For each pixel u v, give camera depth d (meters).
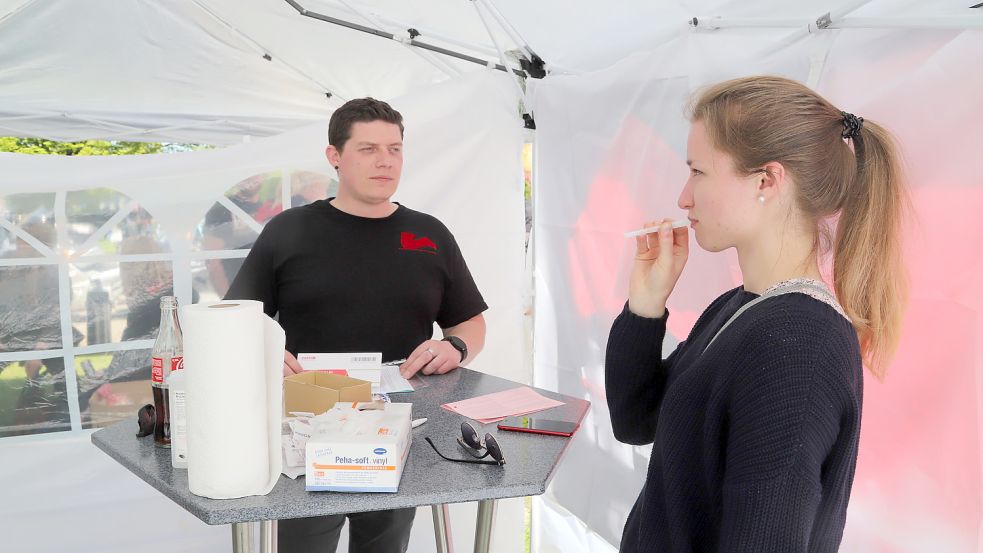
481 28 2.98
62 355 2.73
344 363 1.71
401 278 2.17
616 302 2.67
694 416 0.93
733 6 2.13
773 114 0.95
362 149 2.12
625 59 2.53
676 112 2.35
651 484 1.00
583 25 2.51
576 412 1.51
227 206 2.91
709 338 1.05
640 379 1.27
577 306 2.89
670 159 2.39
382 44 3.31
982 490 1.52
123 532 2.74
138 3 2.99
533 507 3.12
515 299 3.20
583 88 2.75
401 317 2.17
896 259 0.99
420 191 3.03
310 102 3.89
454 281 2.32
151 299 2.84
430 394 1.65
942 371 1.58
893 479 1.70
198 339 1.04
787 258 0.97
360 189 2.15
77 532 2.70
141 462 1.21
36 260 2.68
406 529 2.11
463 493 1.11
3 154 2.66
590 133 2.75
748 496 0.80
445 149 3.05
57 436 2.71
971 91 1.49
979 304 1.50
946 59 1.54
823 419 0.80
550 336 3.07
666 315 1.27
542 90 2.97
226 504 1.05
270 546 1.30
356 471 1.09
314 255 2.14
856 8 1.68
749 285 1.01
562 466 2.97
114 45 3.21
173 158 2.85
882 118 1.67
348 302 2.13
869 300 0.98
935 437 1.60
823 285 0.92
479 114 3.08
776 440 0.80
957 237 1.53
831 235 1.01
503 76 3.10
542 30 2.65
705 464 0.91
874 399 1.73
